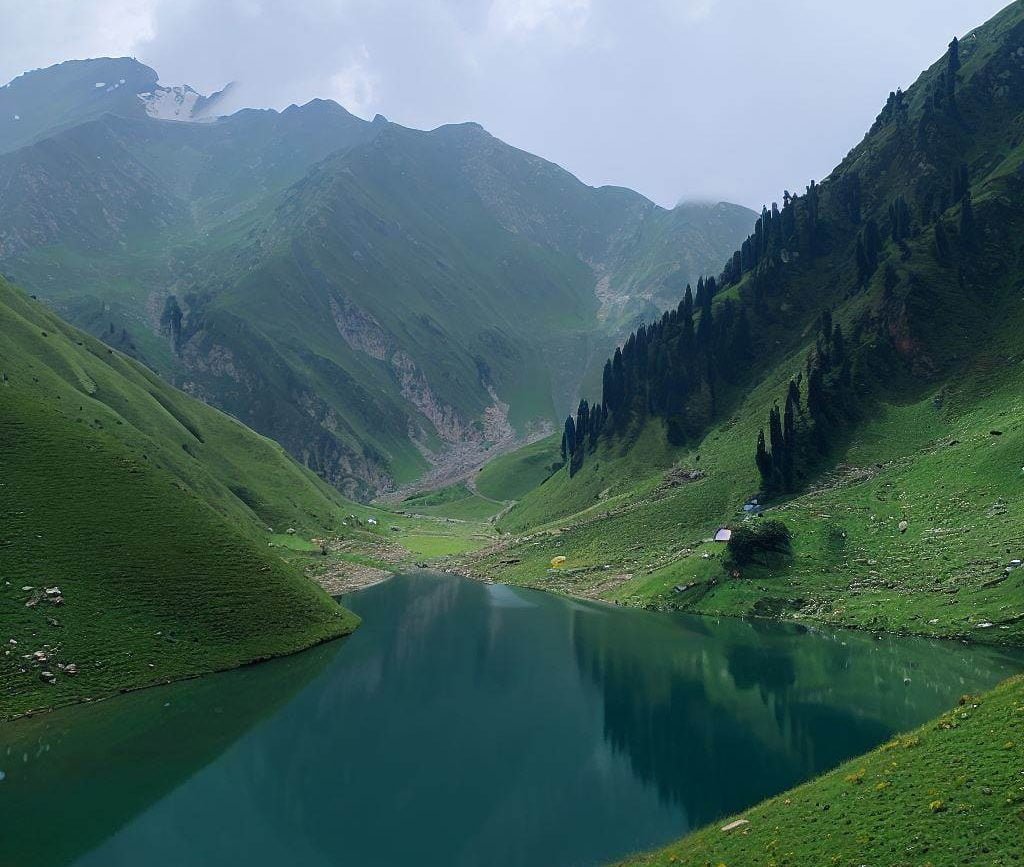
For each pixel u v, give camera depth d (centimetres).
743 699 7956
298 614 10831
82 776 6388
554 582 15300
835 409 16162
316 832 5544
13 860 5134
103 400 16962
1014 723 4159
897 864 3356
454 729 7744
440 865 5056
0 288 18412
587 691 8794
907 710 6850
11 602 8356
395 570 18612
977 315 16838
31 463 10356
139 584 9494
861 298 18525
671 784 6147
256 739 7375
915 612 9400
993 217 18138
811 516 12775
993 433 12675
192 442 19412
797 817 4259
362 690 8938
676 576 12925
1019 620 8256
